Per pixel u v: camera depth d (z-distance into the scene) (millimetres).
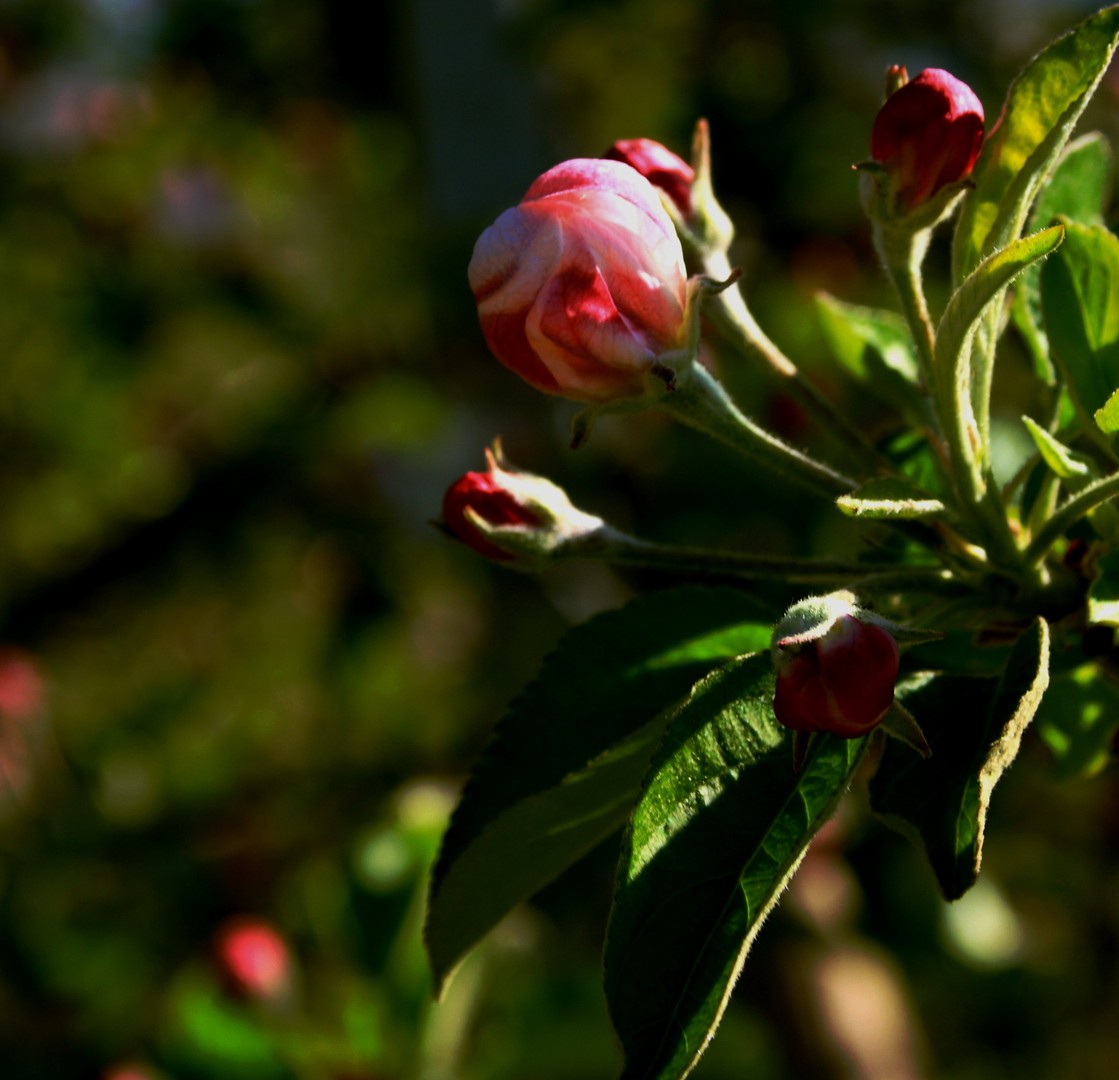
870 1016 550
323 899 469
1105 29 288
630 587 694
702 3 765
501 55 716
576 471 699
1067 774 323
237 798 763
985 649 306
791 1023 541
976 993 683
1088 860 693
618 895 269
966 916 626
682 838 272
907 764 276
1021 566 292
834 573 300
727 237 310
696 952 269
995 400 526
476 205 724
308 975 509
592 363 286
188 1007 442
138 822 741
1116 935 703
